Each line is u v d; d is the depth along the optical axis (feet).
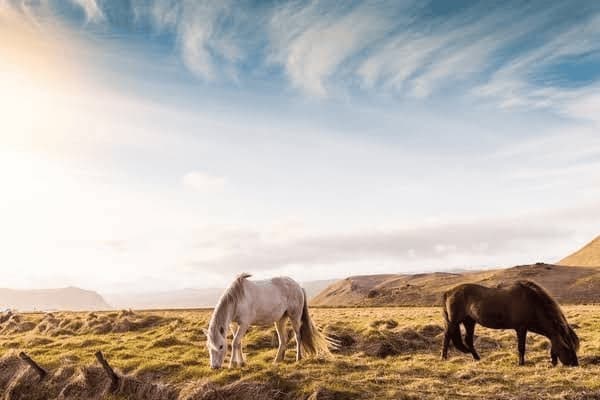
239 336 43.09
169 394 39.01
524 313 43.24
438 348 57.52
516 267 415.03
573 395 33.40
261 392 36.29
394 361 49.60
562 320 42.80
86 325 84.79
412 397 34.09
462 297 47.34
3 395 44.39
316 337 49.11
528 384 36.45
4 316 103.81
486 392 35.12
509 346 56.54
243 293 43.32
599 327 74.74
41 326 88.63
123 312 96.43
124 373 43.91
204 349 55.62
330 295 582.76
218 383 38.37
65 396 41.91
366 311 183.11
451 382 38.42
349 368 43.34
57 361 48.19
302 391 36.04
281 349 47.44
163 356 51.01
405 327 66.80
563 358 42.27
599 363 45.85
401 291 408.67
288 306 47.19
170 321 87.35
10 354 50.60
